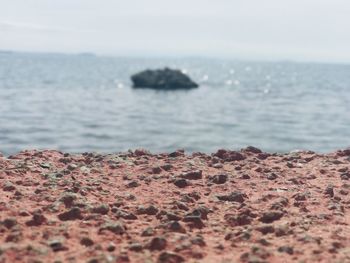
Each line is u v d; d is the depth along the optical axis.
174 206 0.41
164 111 5.33
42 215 0.35
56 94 7.12
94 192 0.45
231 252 0.31
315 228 0.36
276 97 7.64
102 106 5.64
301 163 0.63
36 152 0.65
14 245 0.30
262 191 0.48
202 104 6.25
